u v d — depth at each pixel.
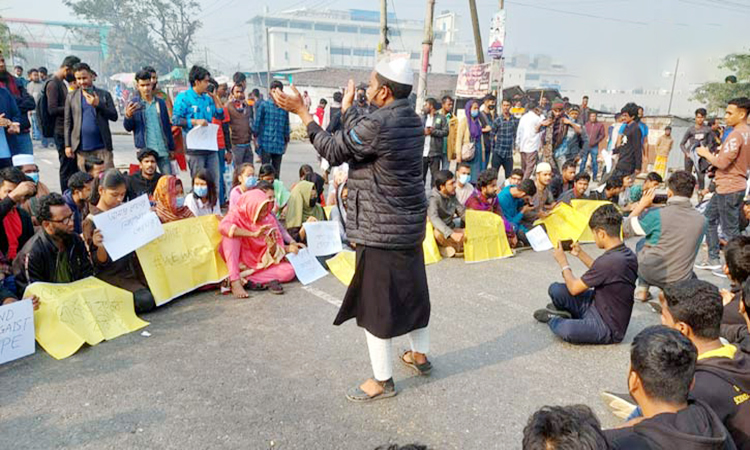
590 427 1.47
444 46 91.62
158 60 59.28
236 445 2.71
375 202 2.96
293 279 5.29
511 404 3.24
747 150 5.89
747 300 2.69
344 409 3.09
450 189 6.16
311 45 86.31
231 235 4.73
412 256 3.10
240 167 5.84
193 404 3.06
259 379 3.37
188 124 6.96
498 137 10.11
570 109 13.20
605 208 3.97
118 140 17.09
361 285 3.11
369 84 3.01
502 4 17.30
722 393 2.28
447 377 3.53
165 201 5.17
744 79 27.27
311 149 18.95
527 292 5.29
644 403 2.04
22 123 7.05
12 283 3.92
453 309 4.75
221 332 4.05
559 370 3.70
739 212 6.30
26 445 2.65
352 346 3.90
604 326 4.03
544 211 7.37
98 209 4.41
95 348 3.71
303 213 6.25
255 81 45.94
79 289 3.91
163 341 3.87
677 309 2.59
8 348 3.46
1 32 29.92
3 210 3.98
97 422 2.86
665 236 4.58
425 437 2.87
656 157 14.77
